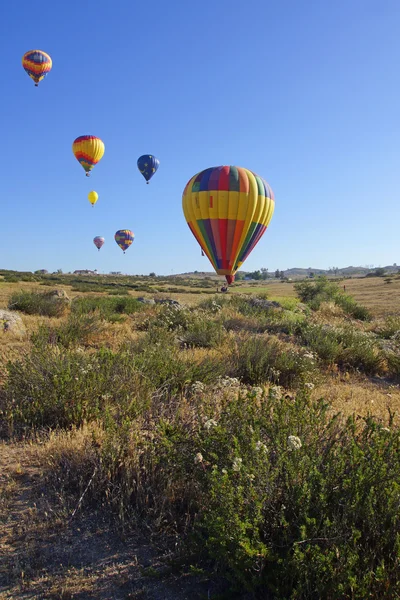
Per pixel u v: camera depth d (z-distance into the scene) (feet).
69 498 12.20
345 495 8.97
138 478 12.14
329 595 8.01
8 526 11.09
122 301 66.69
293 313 56.24
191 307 60.49
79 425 16.93
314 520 8.21
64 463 13.69
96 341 33.58
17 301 54.39
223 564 9.25
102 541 10.75
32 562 9.95
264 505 9.14
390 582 8.07
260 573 8.45
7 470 13.64
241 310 56.44
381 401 21.80
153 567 9.93
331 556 7.82
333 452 10.36
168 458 11.91
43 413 17.24
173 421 14.46
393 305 116.37
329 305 76.79
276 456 10.27
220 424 11.96
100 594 9.16
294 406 12.15
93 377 18.29
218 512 9.02
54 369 18.72
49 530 11.03
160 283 351.05
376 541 8.60
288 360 26.13
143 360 21.15
